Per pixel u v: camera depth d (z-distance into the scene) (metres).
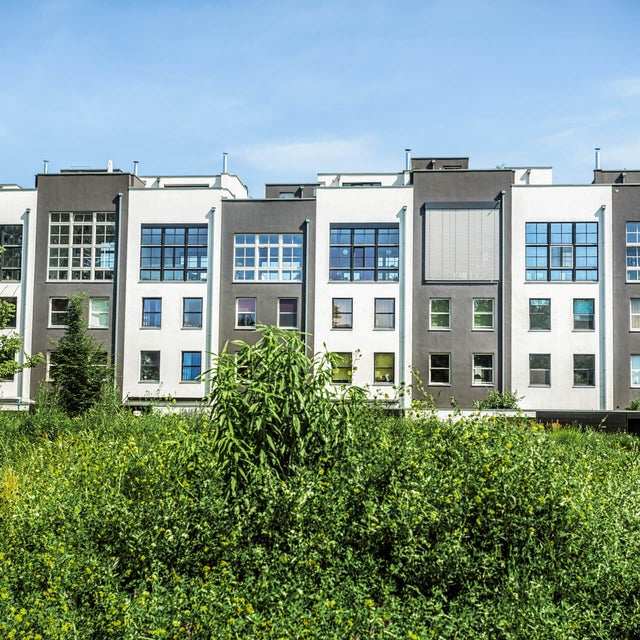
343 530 6.84
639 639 5.66
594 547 6.36
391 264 39.84
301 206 40.41
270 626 5.42
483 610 5.68
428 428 9.48
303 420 7.90
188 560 6.58
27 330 40.53
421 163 52.97
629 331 38.44
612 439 18.69
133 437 12.00
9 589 6.04
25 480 9.99
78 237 41.09
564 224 39.22
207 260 40.34
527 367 38.50
